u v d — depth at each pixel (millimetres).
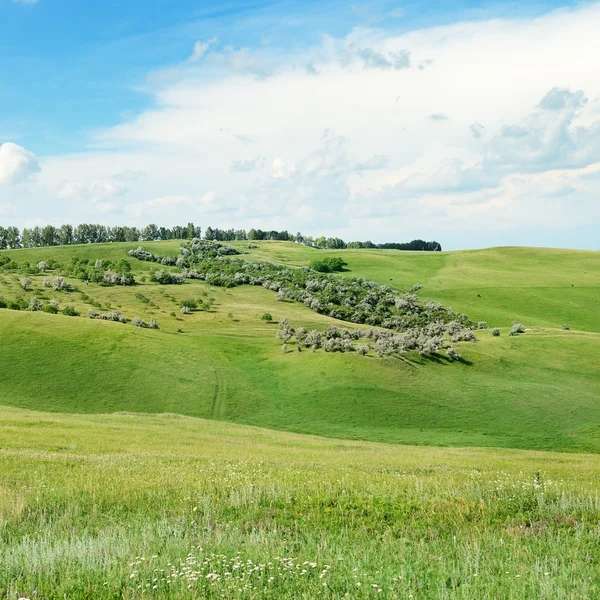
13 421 49844
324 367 102750
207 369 104875
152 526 14336
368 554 12109
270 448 45094
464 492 18938
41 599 9688
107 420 59375
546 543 13453
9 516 14961
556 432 81875
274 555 11852
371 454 44312
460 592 10141
